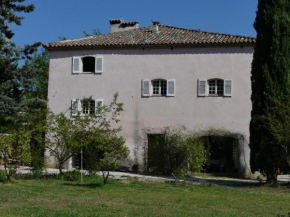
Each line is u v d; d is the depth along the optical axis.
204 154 21.84
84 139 17.39
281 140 16.66
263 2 18.58
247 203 12.15
